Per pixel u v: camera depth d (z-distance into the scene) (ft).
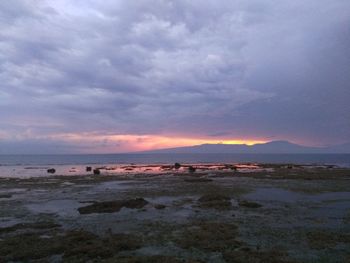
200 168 294.87
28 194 126.62
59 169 300.40
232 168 279.08
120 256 53.11
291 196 113.91
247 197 111.65
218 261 50.19
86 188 144.36
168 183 159.43
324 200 105.50
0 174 236.22
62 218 82.64
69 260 51.55
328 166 328.08
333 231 66.74
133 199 103.24
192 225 72.54
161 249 56.49
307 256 51.85
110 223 76.18
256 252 53.62
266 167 305.32
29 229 71.31
